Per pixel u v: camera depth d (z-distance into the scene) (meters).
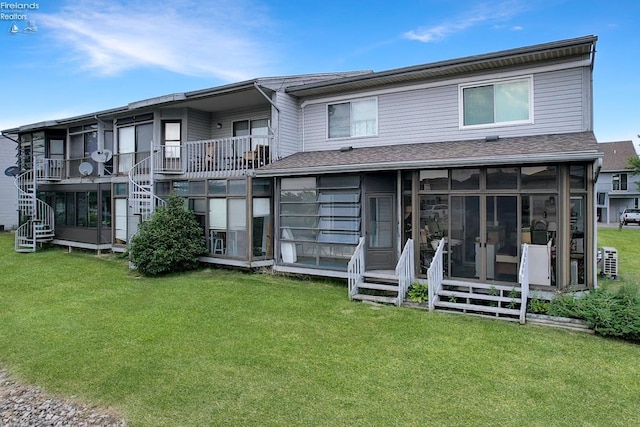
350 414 4.20
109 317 7.57
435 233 8.98
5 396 4.73
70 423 4.13
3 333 6.75
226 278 10.98
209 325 7.05
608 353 5.74
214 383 4.90
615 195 35.97
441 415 4.16
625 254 14.99
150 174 13.30
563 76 9.20
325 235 10.52
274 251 11.54
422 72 10.46
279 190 11.34
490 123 10.03
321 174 10.51
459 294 7.97
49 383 4.99
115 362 5.54
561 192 7.68
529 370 5.20
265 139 13.43
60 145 19.14
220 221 12.17
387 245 10.01
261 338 6.40
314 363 5.45
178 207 12.06
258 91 12.18
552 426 3.96
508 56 9.25
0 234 22.98
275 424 4.03
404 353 5.76
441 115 10.66
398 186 9.84
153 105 13.97
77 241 16.48
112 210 15.27
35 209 16.73
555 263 7.80
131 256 11.58
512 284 8.06
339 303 8.45
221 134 15.02
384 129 11.51
